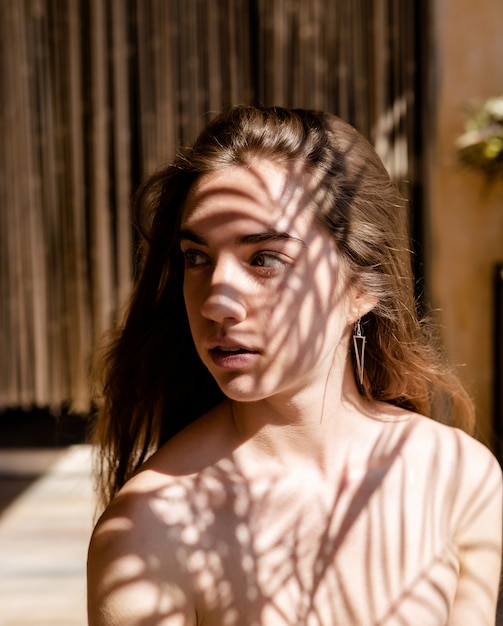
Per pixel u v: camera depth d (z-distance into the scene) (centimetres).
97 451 116
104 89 405
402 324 105
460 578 100
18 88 406
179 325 107
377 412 101
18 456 415
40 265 416
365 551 91
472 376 419
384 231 99
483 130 397
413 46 407
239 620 85
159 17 404
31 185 411
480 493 101
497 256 415
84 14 403
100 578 83
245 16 402
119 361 109
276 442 92
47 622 260
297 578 88
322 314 88
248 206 85
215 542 87
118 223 414
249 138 89
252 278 85
